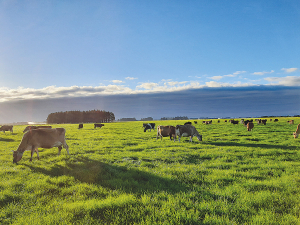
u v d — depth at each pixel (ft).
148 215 16.79
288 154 43.42
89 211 17.35
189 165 34.14
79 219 16.40
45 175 28.84
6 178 27.22
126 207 18.12
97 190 22.75
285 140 65.26
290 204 18.98
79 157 41.29
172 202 19.11
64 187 24.02
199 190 22.57
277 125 135.85
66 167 33.24
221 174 29.04
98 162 36.52
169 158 39.96
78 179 27.02
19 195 21.35
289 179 26.11
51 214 17.06
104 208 17.99
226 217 16.46
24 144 37.50
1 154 47.11
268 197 20.30
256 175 28.35
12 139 78.95
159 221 15.65
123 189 22.66
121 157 41.47
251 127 101.04
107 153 46.44
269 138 71.46
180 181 26.02
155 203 18.94
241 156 42.14
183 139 73.82
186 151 48.06
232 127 129.70
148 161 38.47
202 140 69.10
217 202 19.11
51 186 23.85
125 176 27.91
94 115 620.90
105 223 15.47
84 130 128.36
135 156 42.22
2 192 21.81
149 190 22.63
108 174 28.81
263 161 37.58
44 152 47.60
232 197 20.65
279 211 17.95
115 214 16.83
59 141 42.24
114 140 71.61
